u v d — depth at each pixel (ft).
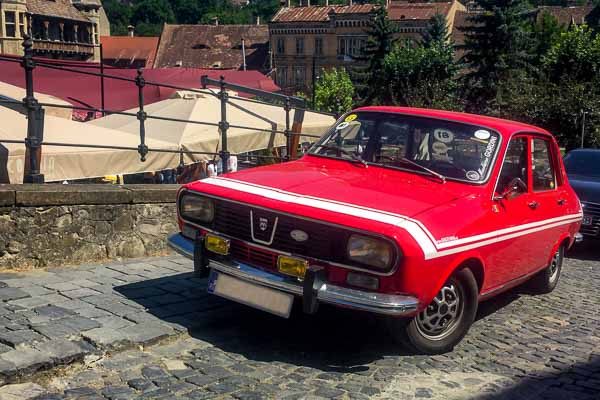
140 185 24.29
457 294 16.29
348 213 14.32
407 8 266.98
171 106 47.37
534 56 160.15
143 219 23.65
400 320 15.28
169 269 21.86
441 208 15.42
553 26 214.28
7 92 36.81
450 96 151.74
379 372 14.75
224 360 14.64
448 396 13.65
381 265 13.74
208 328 16.43
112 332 14.80
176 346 15.15
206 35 308.19
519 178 18.83
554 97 106.63
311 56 281.95
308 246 14.52
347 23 273.33
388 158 18.08
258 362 14.74
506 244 17.46
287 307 14.71
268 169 17.84
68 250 21.42
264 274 14.96
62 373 13.07
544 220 20.01
